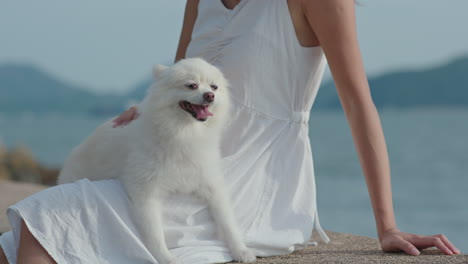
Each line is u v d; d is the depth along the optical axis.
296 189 2.97
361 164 2.89
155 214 2.61
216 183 2.75
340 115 159.75
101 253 2.43
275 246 2.82
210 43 3.09
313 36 2.96
